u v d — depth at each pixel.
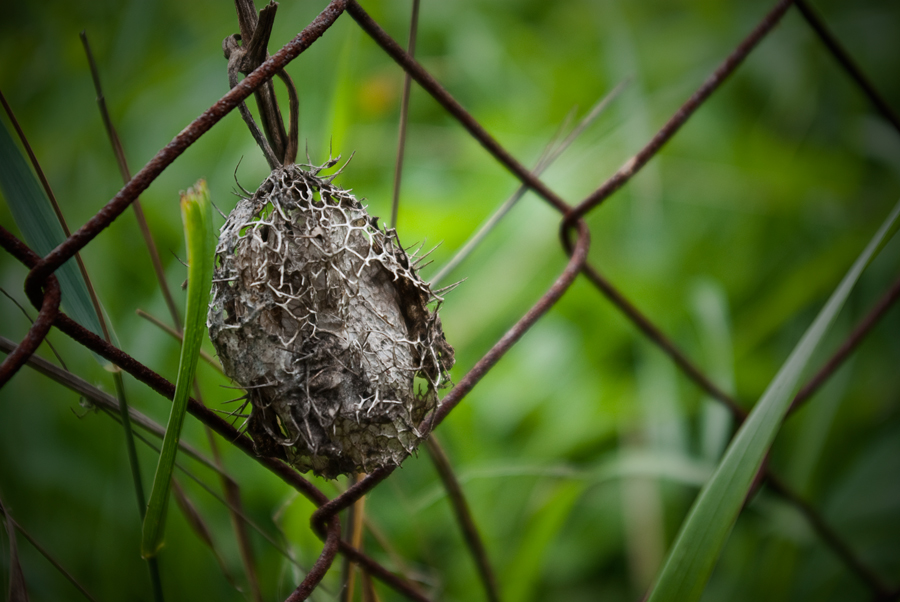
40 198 0.33
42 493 0.53
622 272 0.76
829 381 0.54
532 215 0.74
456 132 0.85
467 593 0.51
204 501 0.51
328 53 0.73
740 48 0.38
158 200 0.70
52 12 0.81
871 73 0.93
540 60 1.03
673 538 0.59
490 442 0.64
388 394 0.32
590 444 0.64
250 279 0.32
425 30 1.00
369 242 0.32
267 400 0.32
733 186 0.83
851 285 0.34
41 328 0.31
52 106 0.78
